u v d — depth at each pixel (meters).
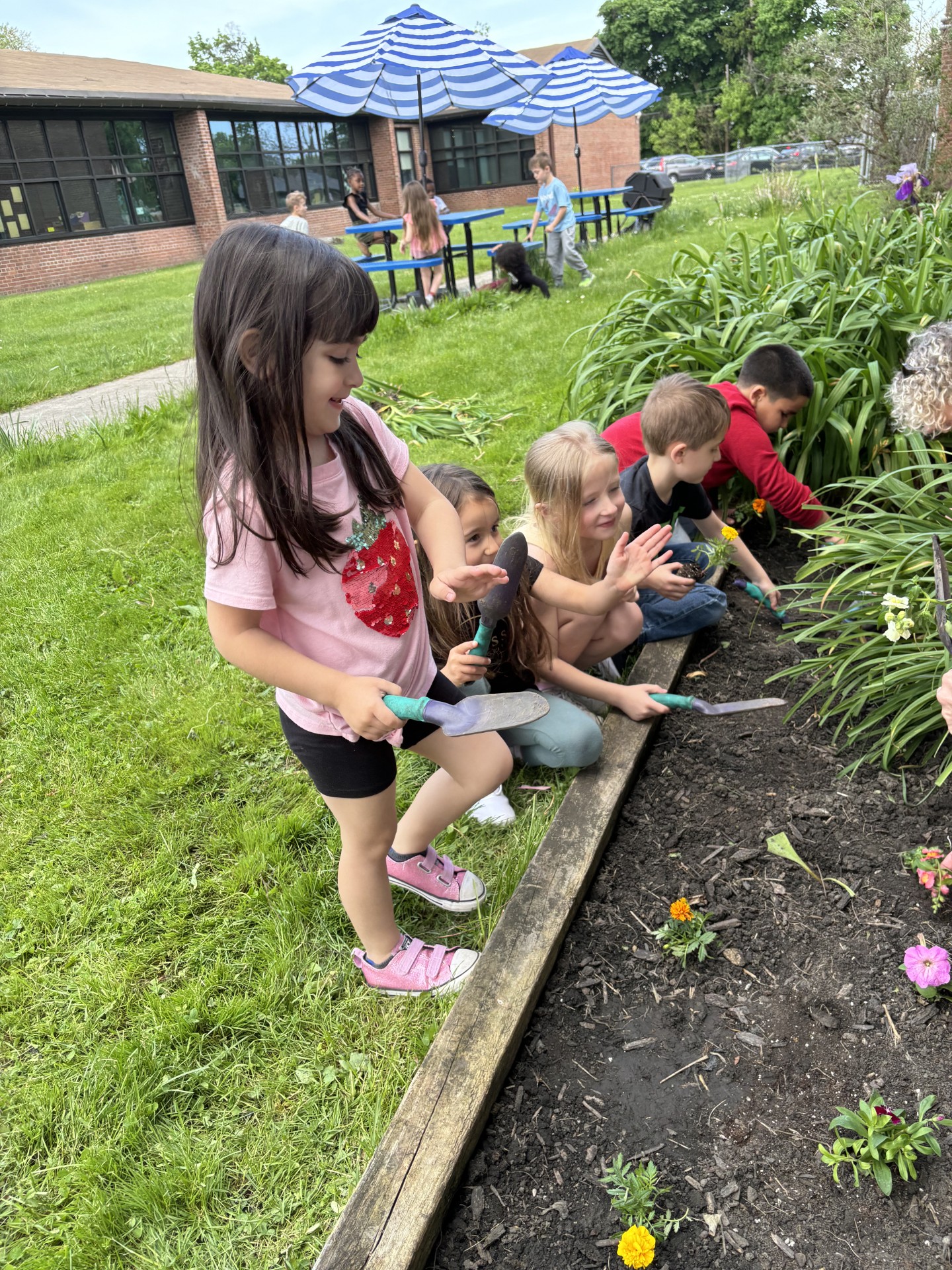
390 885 2.01
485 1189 1.48
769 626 3.06
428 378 6.61
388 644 1.61
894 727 2.22
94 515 4.64
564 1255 1.38
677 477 2.85
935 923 1.84
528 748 2.37
